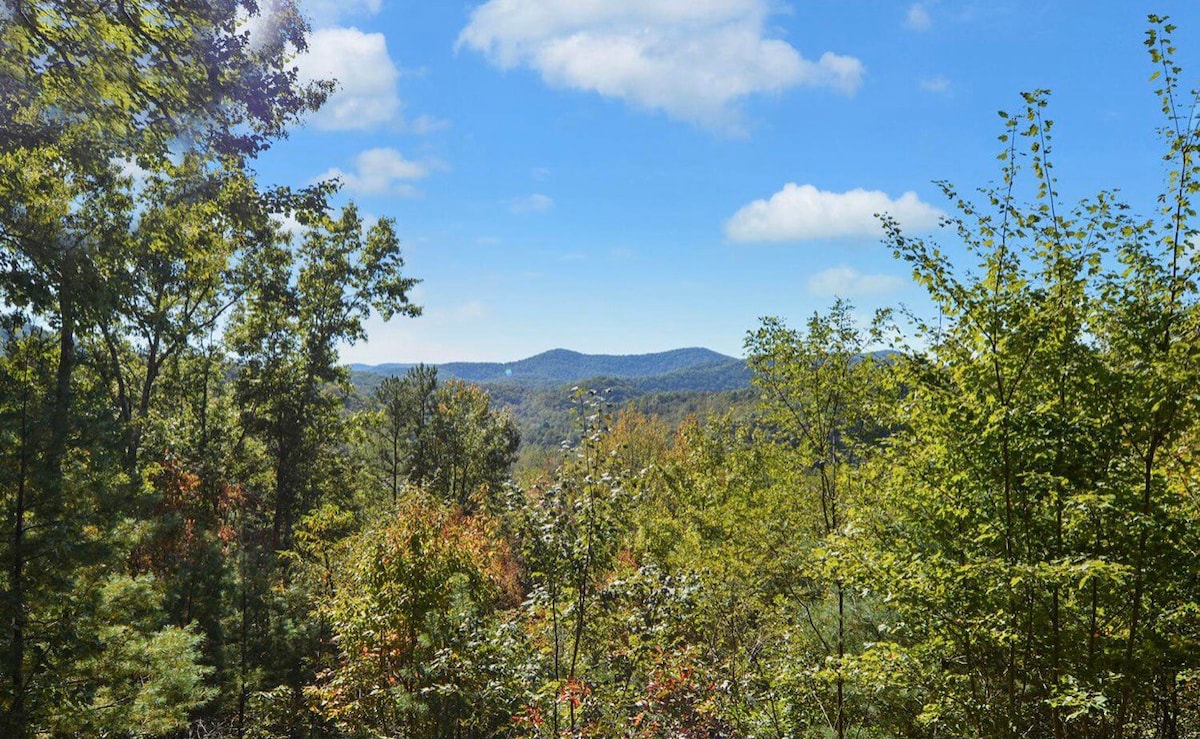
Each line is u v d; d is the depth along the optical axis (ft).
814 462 35.01
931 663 25.16
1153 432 20.38
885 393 29.91
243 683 48.65
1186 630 21.49
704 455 64.39
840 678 26.13
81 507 36.65
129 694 36.91
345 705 35.88
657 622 27.66
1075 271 20.92
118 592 38.22
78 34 32.65
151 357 83.76
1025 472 21.90
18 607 32.55
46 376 37.68
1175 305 20.45
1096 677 20.52
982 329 21.74
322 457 115.44
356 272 98.37
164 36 34.88
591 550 24.61
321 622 54.19
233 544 62.49
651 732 26.04
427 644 34.32
